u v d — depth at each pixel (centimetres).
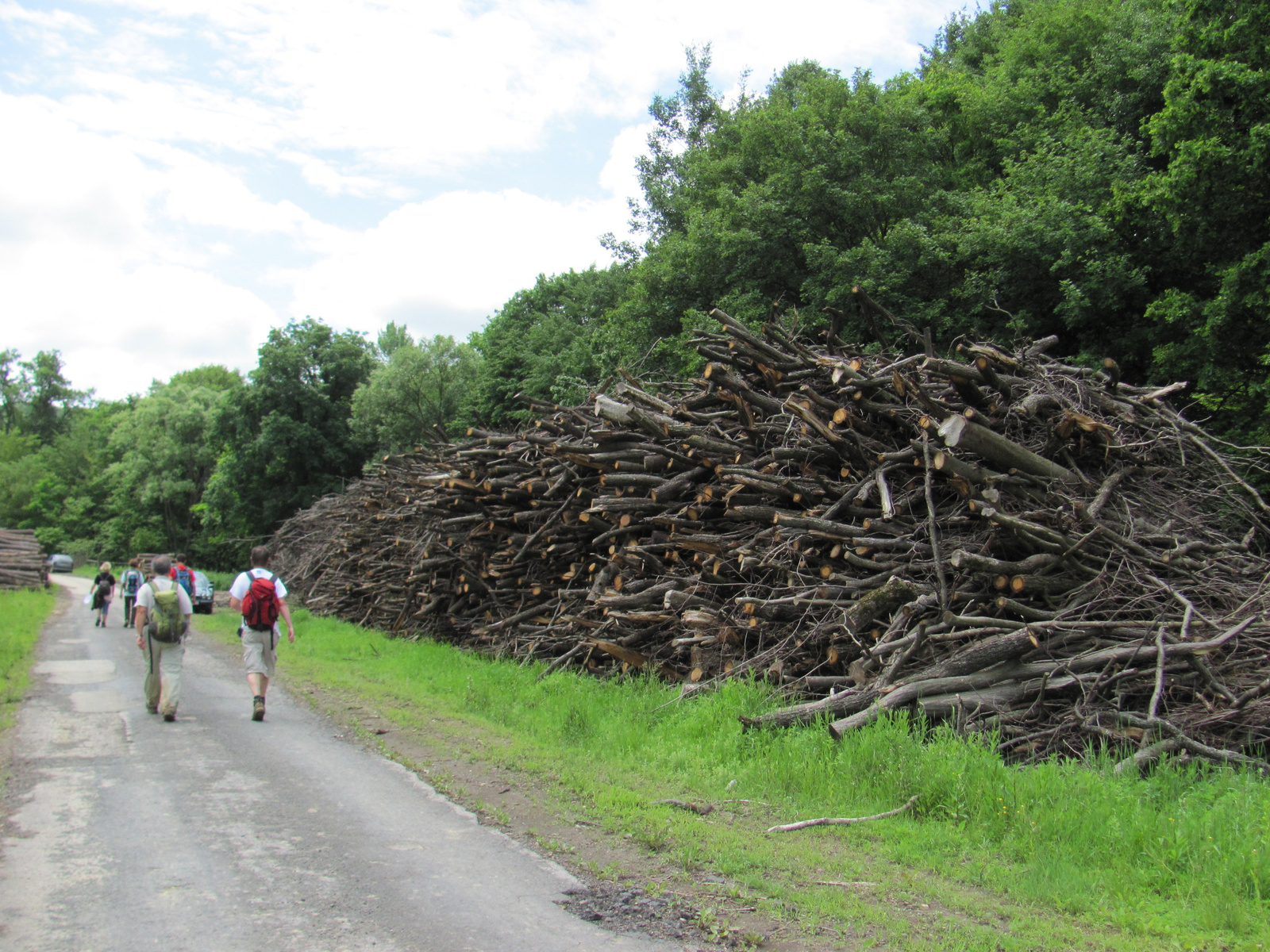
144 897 394
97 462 8031
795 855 477
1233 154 1232
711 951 358
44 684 1023
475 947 352
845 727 657
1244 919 392
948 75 2336
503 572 1371
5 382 10088
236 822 509
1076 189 1636
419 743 732
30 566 3538
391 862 452
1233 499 934
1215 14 1287
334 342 4400
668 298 2012
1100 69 1961
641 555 1046
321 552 2412
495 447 1490
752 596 920
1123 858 464
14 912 373
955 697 684
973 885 446
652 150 3108
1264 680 662
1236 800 503
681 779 636
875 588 822
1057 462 888
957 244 1661
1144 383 1593
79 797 550
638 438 1112
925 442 818
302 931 362
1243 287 1248
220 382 8281
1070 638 726
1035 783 543
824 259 1700
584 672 1094
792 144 1852
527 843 491
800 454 930
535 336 3466
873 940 372
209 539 5044
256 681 820
